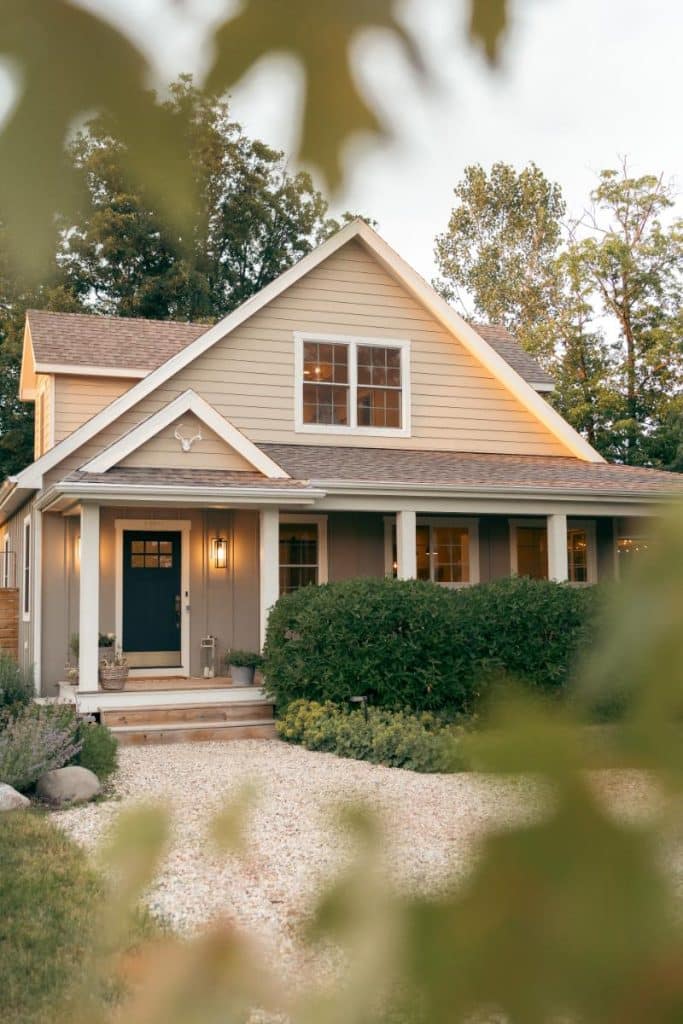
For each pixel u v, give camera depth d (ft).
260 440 49.80
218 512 48.03
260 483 42.37
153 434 42.75
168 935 1.81
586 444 55.57
